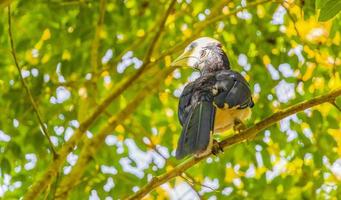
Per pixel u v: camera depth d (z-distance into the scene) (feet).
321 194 42.98
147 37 44.57
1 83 42.88
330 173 44.52
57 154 33.91
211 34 44.45
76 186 41.29
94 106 41.73
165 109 46.06
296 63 43.39
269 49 43.62
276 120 28.96
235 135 29.25
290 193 42.73
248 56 43.88
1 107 41.96
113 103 44.68
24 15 43.39
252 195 42.60
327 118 42.98
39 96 41.14
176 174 29.84
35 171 42.32
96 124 44.06
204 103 29.43
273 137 42.68
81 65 43.62
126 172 42.24
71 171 37.42
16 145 41.88
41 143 41.42
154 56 45.03
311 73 43.27
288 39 43.62
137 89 44.80
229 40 44.39
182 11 45.11
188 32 46.01
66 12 43.62
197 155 28.63
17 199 41.86
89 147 38.09
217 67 34.04
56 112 42.60
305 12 41.55
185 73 45.55
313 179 42.60
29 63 42.45
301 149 42.80
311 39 43.88
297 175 43.11
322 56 43.27
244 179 43.21
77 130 36.58
